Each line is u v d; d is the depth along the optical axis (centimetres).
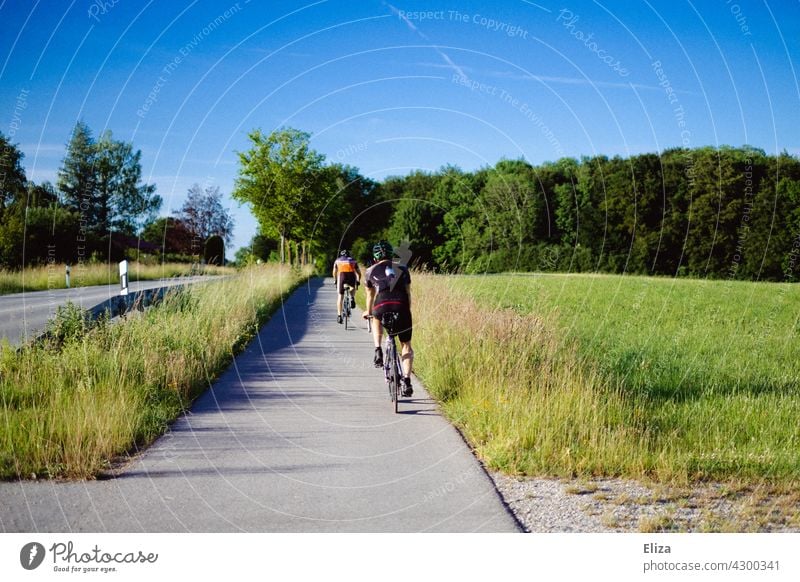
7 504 502
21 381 798
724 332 1659
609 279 4212
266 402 864
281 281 2898
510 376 852
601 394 798
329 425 748
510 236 5909
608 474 594
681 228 5838
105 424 638
